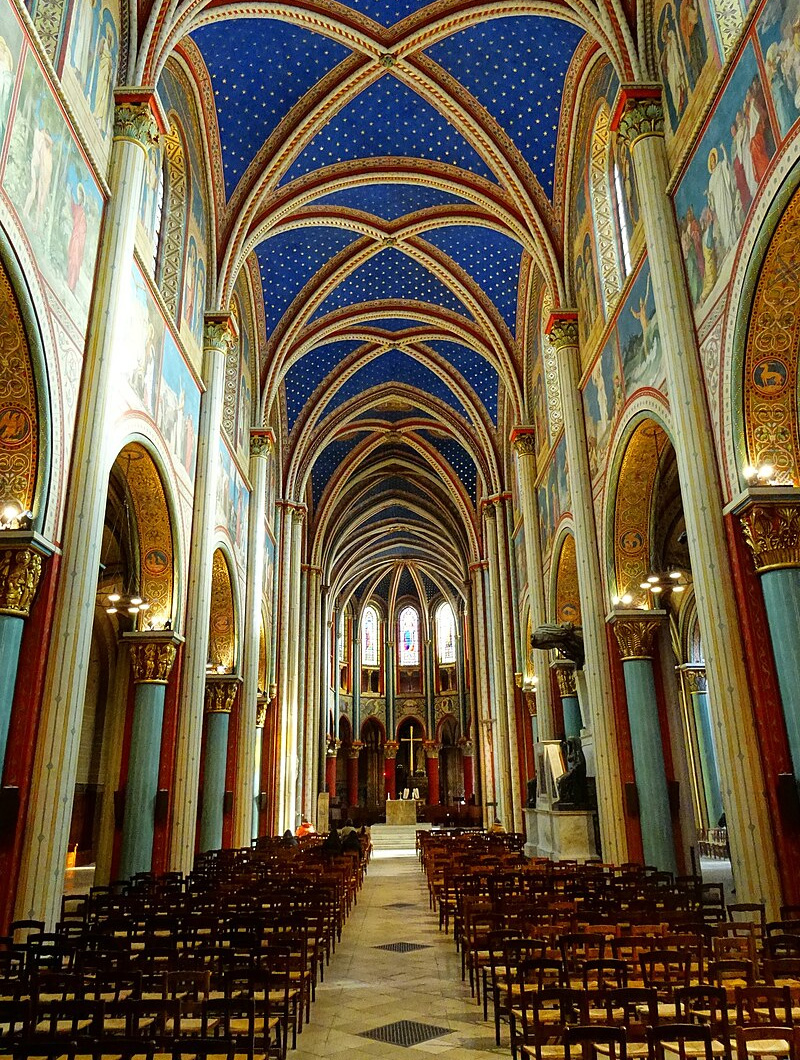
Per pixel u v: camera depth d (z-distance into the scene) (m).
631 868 12.52
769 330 9.92
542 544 22.95
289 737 27.56
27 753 9.05
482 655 36.22
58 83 9.90
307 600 36.81
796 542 9.66
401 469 41.16
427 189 21.67
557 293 19.06
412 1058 5.98
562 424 19.06
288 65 17.38
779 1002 4.50
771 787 9.27
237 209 18.83
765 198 9.33
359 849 19.06
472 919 7.83
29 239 8.99
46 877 8.80
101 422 10.43
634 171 13.45
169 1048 3.92
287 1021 5.94
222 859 16.27
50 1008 4.50
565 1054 4.45
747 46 9.86
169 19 13.08
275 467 28.83
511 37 17.11
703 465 10.63
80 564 9.81
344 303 26.22
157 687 14.45
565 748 18.55
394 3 16.44
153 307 13.69
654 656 15.29
